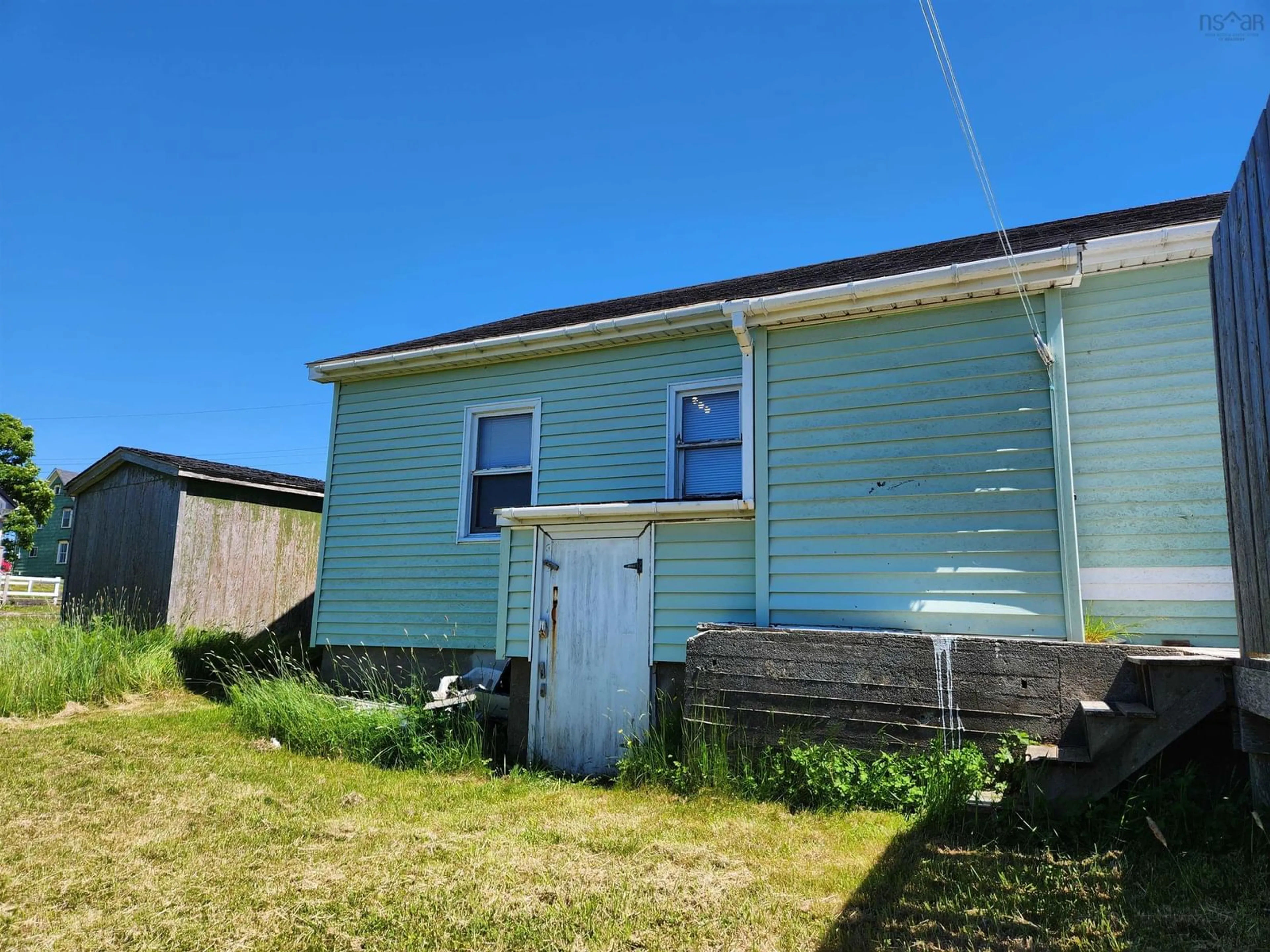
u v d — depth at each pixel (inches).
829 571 221.3
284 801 201.6
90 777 222.8
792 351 237.8
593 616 255.4
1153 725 150.9
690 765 204.4
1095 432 225.3
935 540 210.2
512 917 126.2
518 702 264.4
